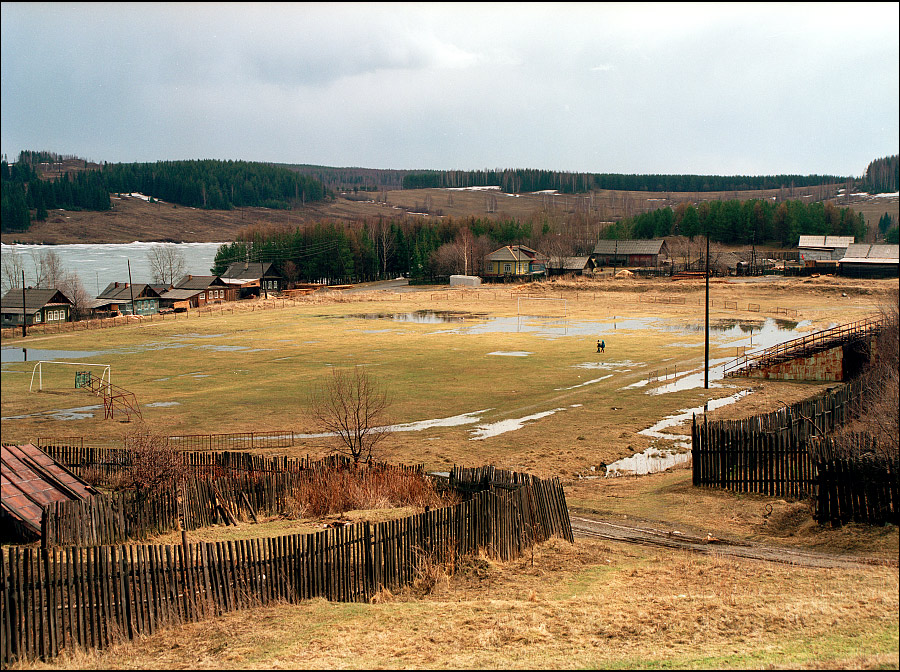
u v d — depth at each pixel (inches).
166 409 2036.2
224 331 3774.6
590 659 526.9
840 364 2300.7
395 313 4736.7
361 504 1014.4
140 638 587.5
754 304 4990.2
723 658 518.9
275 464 1210.6
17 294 4340.6
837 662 497.0
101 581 581.9
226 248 7559.1
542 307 5039.4
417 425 1831.9
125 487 1050.7
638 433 1723.7
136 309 5017.2
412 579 741.3
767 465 1098.1
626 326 3917.3
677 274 6678.2
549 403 2063.2
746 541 903.7
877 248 6171.3
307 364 2741.1
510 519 842.8
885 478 877.2
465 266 6830.7
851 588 685.3
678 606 643.5
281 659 543.5
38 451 981.2
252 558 657.0
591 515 1063.6
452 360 2802.7
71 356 2989.7
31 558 558.6
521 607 655.1
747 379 2373.3
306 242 7475.4
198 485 952.9
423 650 556.4
